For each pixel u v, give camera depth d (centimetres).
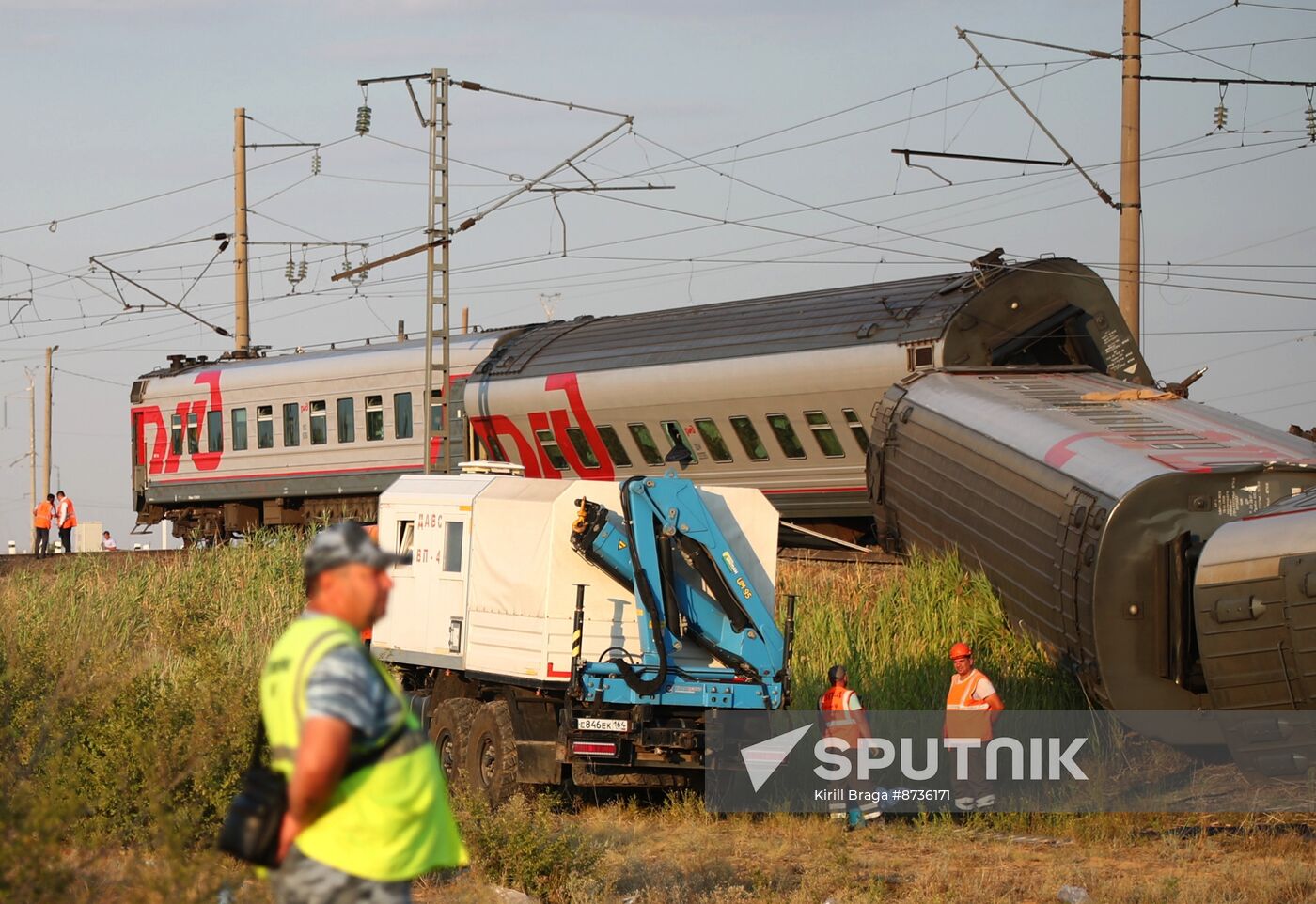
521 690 4369
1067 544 4844
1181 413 5688
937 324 7044
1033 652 5331
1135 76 7500
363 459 10406
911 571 5884
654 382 8362
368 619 1460
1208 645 4231
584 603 4234
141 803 2917
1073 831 4094
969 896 3184
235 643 6938
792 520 8062
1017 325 7169
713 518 4359
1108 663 4634
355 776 1410
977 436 5766
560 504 4231
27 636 5341
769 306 8344
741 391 7881
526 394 9262
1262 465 4684
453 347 10150
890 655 5519
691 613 4303
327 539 1445
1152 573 4634
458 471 9850
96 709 3375
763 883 3275
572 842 3447
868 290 7912
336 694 1368
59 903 2177
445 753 4681
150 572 8238
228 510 11612
